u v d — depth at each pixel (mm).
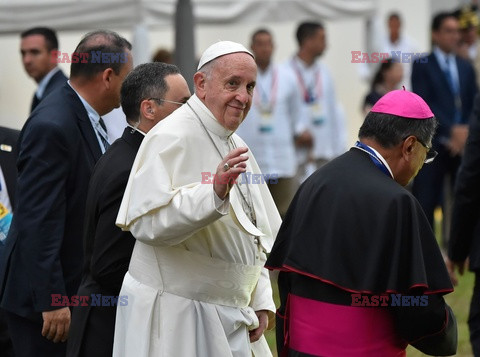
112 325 16859
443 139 36281
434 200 36406
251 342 16938
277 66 38031
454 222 21016
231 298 16109
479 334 20656
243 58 15641
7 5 39406
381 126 14820
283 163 37625
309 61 40031
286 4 43625
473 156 20531
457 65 37125
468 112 36844
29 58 26797
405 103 14820
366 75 49625
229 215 15883
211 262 15852
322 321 14672
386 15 53938
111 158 16922
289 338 15430
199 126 15820
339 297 14594
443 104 36562
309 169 39094
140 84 16922
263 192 17328
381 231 14250
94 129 19047
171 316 15703
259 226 16703
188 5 35562
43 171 18391
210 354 15836
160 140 15586
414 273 14164
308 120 39812
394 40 49250
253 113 37188
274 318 17547
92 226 17000
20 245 18469
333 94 40688
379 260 14219
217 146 15852
